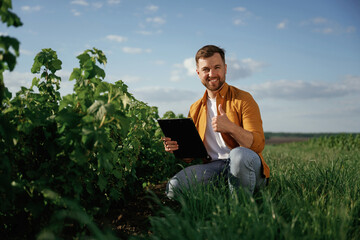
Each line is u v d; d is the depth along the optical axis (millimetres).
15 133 2004
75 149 2062
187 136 2926
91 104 2217
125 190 3344
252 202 2119
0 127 1936
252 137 2635
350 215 2180
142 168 3924
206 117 3221
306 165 4316
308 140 19516
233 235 1824
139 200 3443
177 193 2822
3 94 1938
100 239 1778
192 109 3461
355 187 2807
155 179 4324
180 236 1805
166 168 4398
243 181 2598
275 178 3385
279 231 2016
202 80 3105
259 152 2771
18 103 2158
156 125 4391
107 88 2275
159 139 4152
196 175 2926
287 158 5984
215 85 3035
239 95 2980
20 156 2160
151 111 4254
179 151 3166
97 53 2367
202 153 3008
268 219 1938
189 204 2551
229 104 2996
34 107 2250
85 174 2330
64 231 2223
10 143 1999
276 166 4293
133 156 3289
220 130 2584
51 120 2164
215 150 3168
